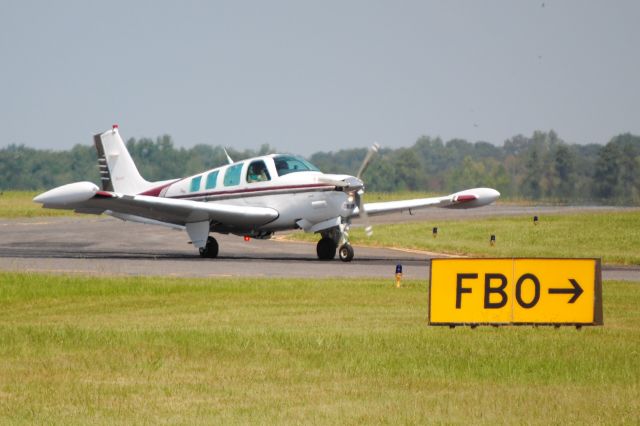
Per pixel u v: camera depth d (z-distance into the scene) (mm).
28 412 33250
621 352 42938
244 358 41875
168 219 93688
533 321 48469
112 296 62750
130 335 46656
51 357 42000
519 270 48500
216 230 95125
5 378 38250
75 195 85938
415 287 67250
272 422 32031
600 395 35500
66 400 34844
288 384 37312
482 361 41031
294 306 58438
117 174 103688
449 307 48688
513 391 36188
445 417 32562
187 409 33625
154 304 59469
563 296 48469
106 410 33500
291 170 92500
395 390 36375
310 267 84062
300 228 91875
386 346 44125
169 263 87312
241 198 93062
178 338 45844
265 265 85688
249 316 54438
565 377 38375
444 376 38625
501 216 166500
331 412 33188
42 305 59344
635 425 31672
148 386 36938
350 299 61344
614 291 66750
